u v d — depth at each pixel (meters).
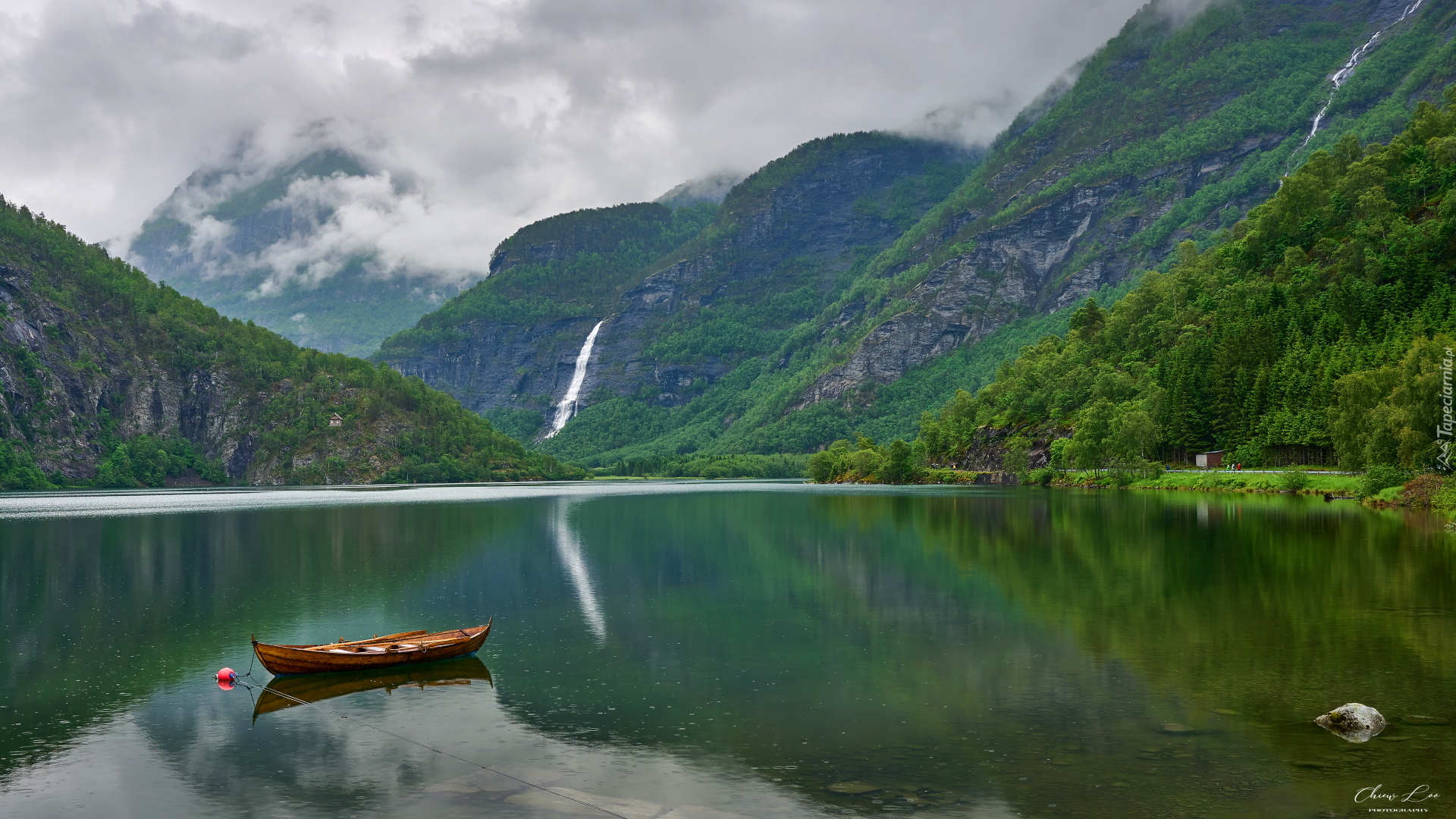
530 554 86.50
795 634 48.59
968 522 111.25
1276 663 39.59
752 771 28.77
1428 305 156.62
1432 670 37.88
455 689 38.97
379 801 27.31
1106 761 28.73
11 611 57.66
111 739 33.22
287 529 117.31
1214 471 166.38
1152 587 59.31
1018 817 24.81
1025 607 54.25
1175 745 29.98
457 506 174.00
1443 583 57.69
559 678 40.19
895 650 44.25
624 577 70.50
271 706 36.97
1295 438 150.75
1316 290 199.62
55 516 147.75
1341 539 79.50
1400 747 29.28
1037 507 134.00
